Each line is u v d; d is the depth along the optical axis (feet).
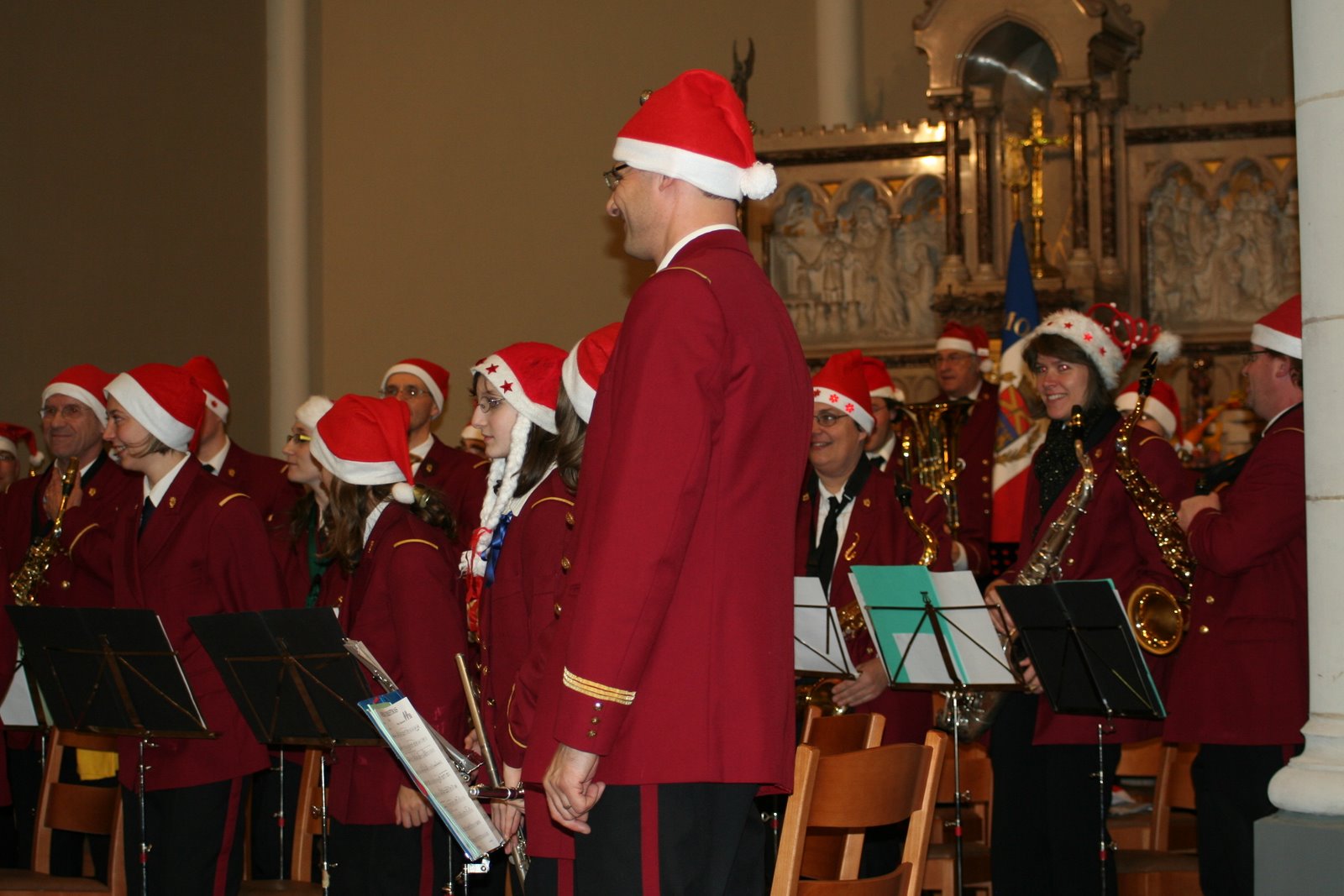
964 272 33.37
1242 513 14.79
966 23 33.60
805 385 9.48
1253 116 32.37
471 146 42.19
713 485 8.86
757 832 9.70
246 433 40.52
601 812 8.91
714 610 8.83
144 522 17.11
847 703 16.74
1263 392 15.62
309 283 42.24
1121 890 16.74
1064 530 16.63
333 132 43.01
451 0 42.60
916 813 11.73
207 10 39.86
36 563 20.85
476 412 13.70
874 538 17.35
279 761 20.66
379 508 15.61
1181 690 15.52
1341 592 12.36
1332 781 12.09
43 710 18.26
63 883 16.96
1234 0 35.68
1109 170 32.89
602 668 8.38
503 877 17.33
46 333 33.53
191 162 38.86
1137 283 33.22
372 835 15.44
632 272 40.75
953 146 33.76
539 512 12.25
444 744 11.36
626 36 41.14
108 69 36.19
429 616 14.97
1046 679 15.08
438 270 42.16
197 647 16.51
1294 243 32.50
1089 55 32.76
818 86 38.78
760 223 35.78
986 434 28.58
